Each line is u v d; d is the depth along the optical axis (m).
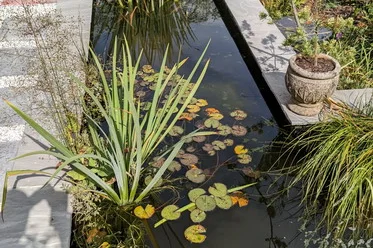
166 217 2.42
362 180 2.33
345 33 3.84
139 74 3.66
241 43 4.17
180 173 2.73
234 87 3.55
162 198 2.57
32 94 2.98
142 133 2.89
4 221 2.25
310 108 2.94
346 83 3.29
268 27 4.11
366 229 2.32
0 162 2.62
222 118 3.18
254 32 4.02
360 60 3.56
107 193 2.39
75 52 3.61
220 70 3.78
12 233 2.19
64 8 4.38
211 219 2.46
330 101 2.97
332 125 2.75
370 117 2.73
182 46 4.18
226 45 4.18
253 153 2.90
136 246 2.27
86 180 2.47
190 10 4.86
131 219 2.43
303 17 3.23
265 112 3.28
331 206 2.40
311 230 2.40
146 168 2.68
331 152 2.54
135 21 4.63
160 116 2.57
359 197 2.33
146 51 4.11
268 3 4.55
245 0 4.65
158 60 3.96
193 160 2.81
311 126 2.87
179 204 2.54
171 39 4.31
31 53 3.53
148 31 4.47
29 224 2.24
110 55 4.01
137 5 4.81
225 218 2.47
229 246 2.31
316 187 2.59
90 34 4.13
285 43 3.09
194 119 3.16
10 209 2.31
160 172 2.41
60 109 2.80
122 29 4.50
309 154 2.76
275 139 3.02
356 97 3.05
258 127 3.13
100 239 2.29
